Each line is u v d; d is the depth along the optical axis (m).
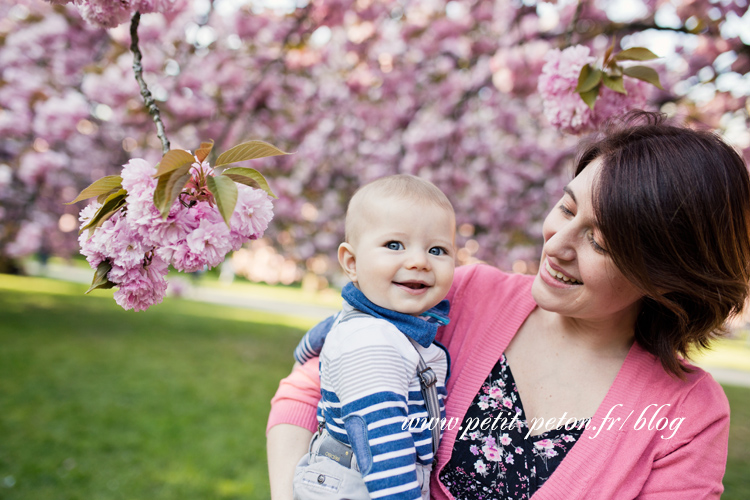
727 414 1.12
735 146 1.10
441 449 1.16
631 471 1.06
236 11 4.86
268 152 0.99
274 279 7.34
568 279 1.10
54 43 4.95
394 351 1.08
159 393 5.43
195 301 14.77
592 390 1.17
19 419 4.46
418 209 1.19
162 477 3.66
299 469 1.15
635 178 0.98
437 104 5.04
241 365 6.92
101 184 0.96
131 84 4.33
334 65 5.37
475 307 1.36
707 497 1.03
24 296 11.52
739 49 3.64
